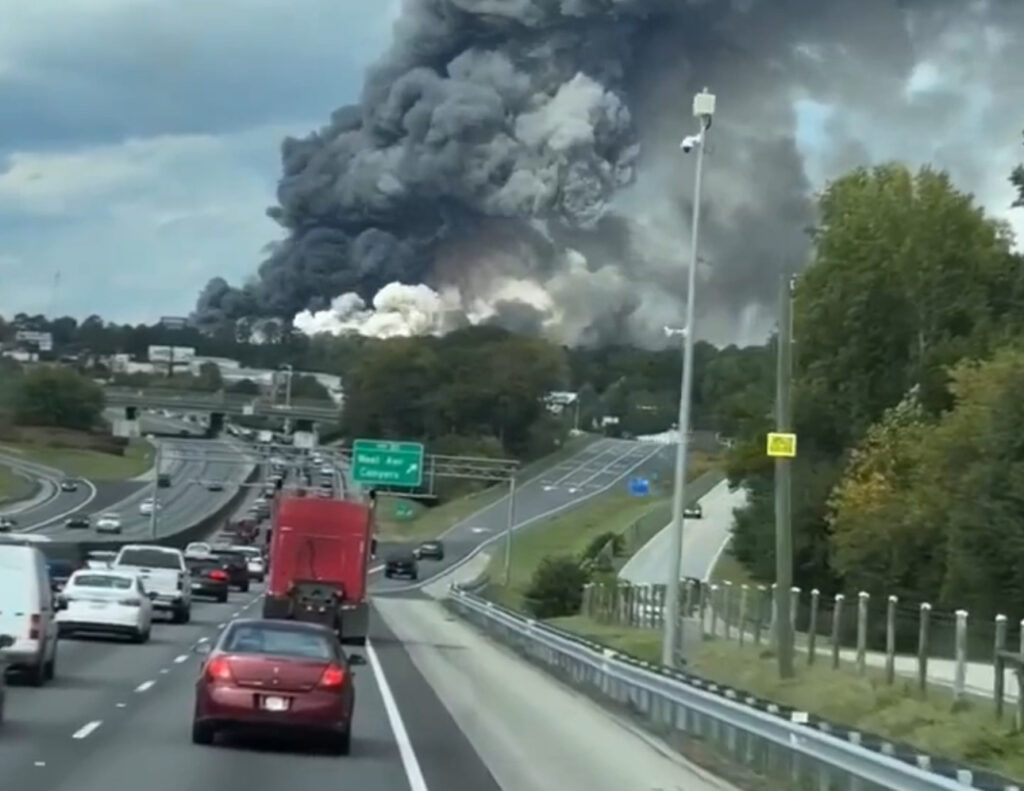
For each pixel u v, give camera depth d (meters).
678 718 25.31
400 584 105.25
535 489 144.12
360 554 49.12
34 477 144.25
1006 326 75.50
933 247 77.50
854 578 63.41
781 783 18.84
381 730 25.25
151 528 109.44
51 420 169.88
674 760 22.95
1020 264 79.56
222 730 21.31
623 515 126.44
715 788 19.80
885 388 76.44
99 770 18.08
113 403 163.38
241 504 138.25
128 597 41.94
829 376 77.56
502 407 164.25
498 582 96.62
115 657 37.00
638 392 186.12
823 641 44.69
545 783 19.59
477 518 131.62
